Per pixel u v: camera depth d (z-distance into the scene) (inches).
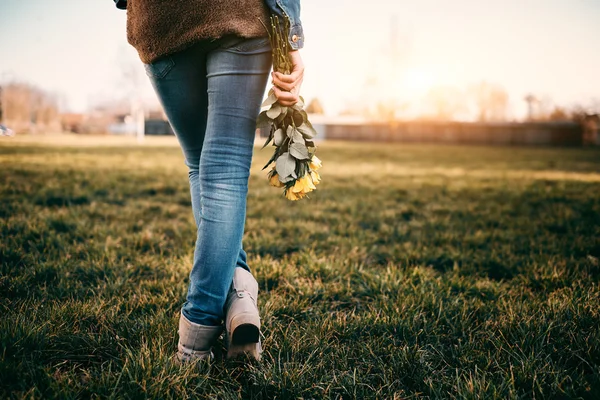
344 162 528.7
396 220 173.5
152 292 86.4
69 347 62.5
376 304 85.3
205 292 55.7
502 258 119.5
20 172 274.2
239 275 60.7
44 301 77.6
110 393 51.9
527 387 57.4
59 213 150.4
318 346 66.4
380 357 64.3
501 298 86.0
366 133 1827.0
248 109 53.7
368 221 169.5
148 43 53.1
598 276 101.0
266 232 142.1
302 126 53.8
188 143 62.0
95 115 2265.0
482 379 56.2
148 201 198.2
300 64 52.5
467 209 199.0
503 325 72.2
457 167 487.8
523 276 102.3
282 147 53.3
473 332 73.4
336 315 81.0
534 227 161.5
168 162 427.5
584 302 79.5
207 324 56.6
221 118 53.3
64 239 119.4
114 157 480.7
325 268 103.3
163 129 2070.6
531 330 69.8
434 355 66.0
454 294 92.7
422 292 87.4
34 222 131.3
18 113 2110.0
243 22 49.9
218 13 49.5
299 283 93.0
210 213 54.4
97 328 69.6
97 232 129.0
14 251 101.3
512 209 200.8
